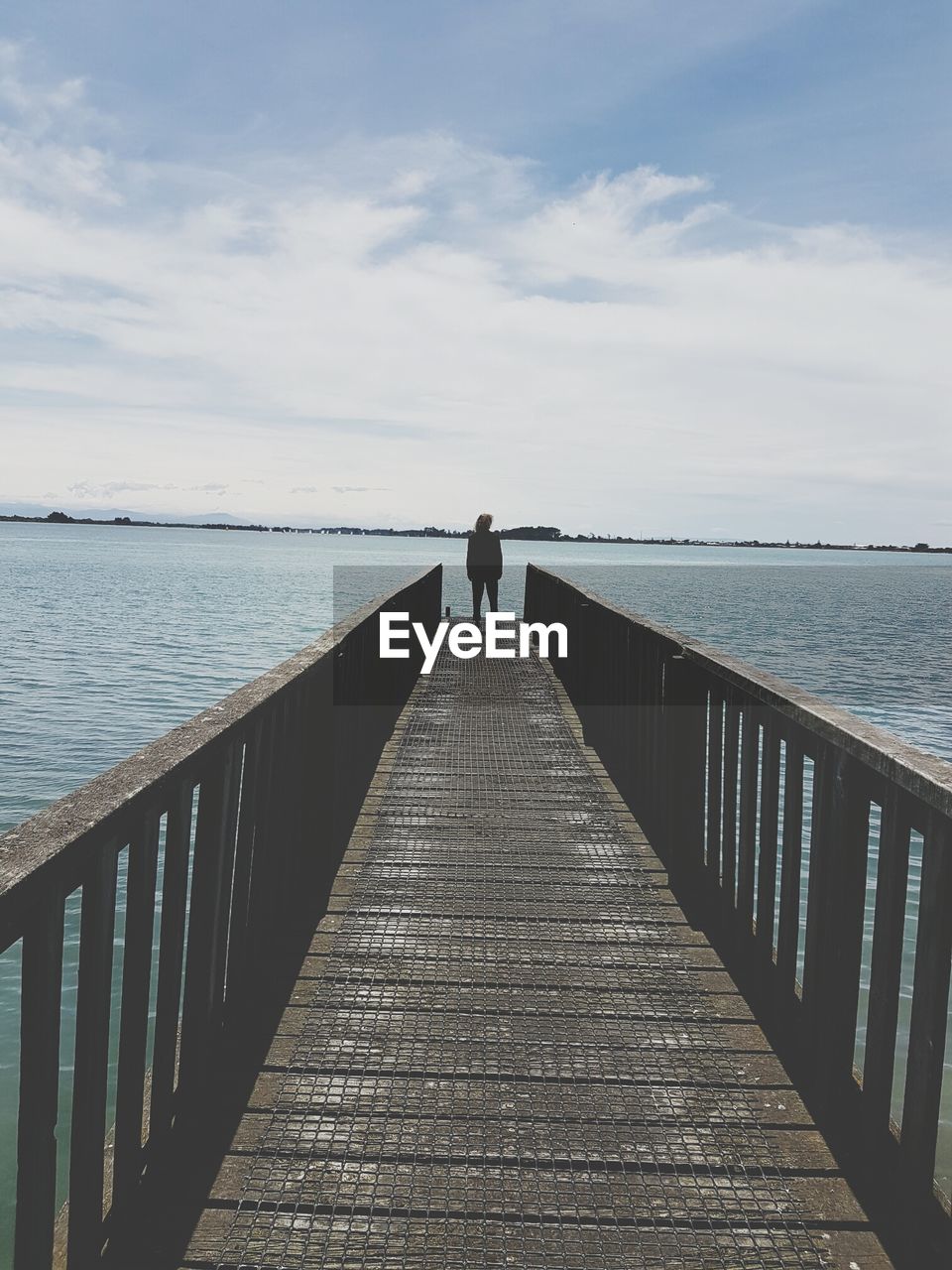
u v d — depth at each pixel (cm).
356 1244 231
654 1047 329
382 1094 295
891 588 13025
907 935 635
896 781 227
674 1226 241
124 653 3034
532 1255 230
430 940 416
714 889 442
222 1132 272
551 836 569
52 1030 170
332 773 481
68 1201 195
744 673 367
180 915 251
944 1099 438
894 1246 235
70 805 191
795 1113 290
